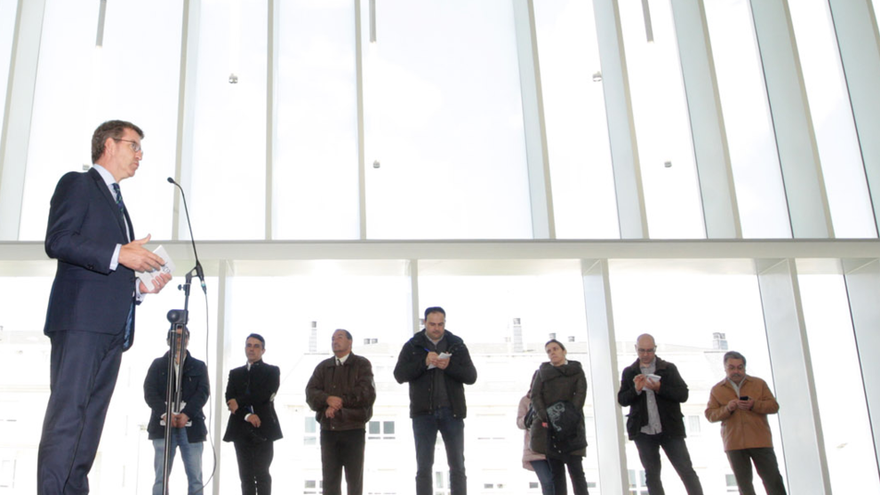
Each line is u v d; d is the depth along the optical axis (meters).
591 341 6.07
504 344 6.00
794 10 7.03
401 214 6.22
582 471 4.59
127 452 5.40
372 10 6.43
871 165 6.55
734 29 6.93
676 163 6.50
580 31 6.84
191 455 4.74
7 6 6.41
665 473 6.03
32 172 6.02
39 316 5.83
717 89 6.50
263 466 4.77
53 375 2.02
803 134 6.46
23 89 6.09
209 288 5.95
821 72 6.86
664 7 6.92
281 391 5.71
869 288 6.14
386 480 5.60
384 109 6.45
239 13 6.55
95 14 6.46
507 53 6.72
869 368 6.07
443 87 6.57
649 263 6.09
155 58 6.40
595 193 6.41
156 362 4.86
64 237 2.02
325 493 4.46
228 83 6.41
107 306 2.07
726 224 6.23
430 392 4.49
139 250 2.06
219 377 5.48
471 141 6.45
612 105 6.57
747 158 6.57
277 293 6.00
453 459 4.40
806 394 5.71
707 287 6.20
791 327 5.93
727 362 4.99
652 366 4.81
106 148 2.29
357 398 4.61
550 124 6.57
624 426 5.54
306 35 6.58
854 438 6.00
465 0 6.83
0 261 5.46
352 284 6.06
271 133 6.02
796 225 6.35
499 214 6.31
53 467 1.90
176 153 5.92
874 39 6.75
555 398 4.69
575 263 6.06
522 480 5.66
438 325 4.59
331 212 6.17
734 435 4.82
